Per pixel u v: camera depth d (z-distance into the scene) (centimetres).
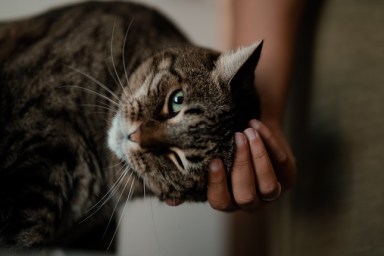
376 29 45
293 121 50
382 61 45
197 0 69
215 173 35
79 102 42
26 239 39
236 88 39
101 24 46
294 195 48
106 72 44
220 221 70
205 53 42
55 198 40
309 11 48
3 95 42
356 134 44
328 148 46
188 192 40
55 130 40
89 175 43
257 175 36
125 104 41
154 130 39
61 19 47
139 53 45
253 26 45
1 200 39
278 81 44
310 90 48
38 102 41
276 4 45
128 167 41
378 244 43
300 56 49
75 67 43
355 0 46
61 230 44
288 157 38
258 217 69
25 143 40
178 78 40
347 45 45
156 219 67
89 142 43
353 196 44
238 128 38
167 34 49
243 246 70
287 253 48
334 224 45
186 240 68
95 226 50
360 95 45
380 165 43
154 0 67
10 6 61
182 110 39
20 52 44
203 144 38
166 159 39
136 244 66
